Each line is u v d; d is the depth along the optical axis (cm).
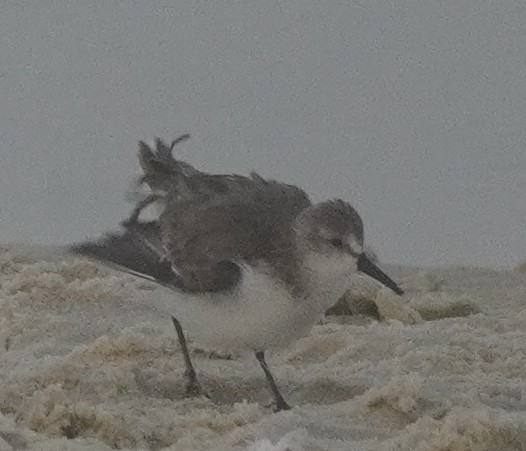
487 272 1262
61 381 786
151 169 859
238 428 695
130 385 804
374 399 727
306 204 822
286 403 779
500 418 654
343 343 928
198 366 876
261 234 784
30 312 1002
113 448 692
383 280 817
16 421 720
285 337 790
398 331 952
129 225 837
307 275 780
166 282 791
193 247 789
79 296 1037
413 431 661
